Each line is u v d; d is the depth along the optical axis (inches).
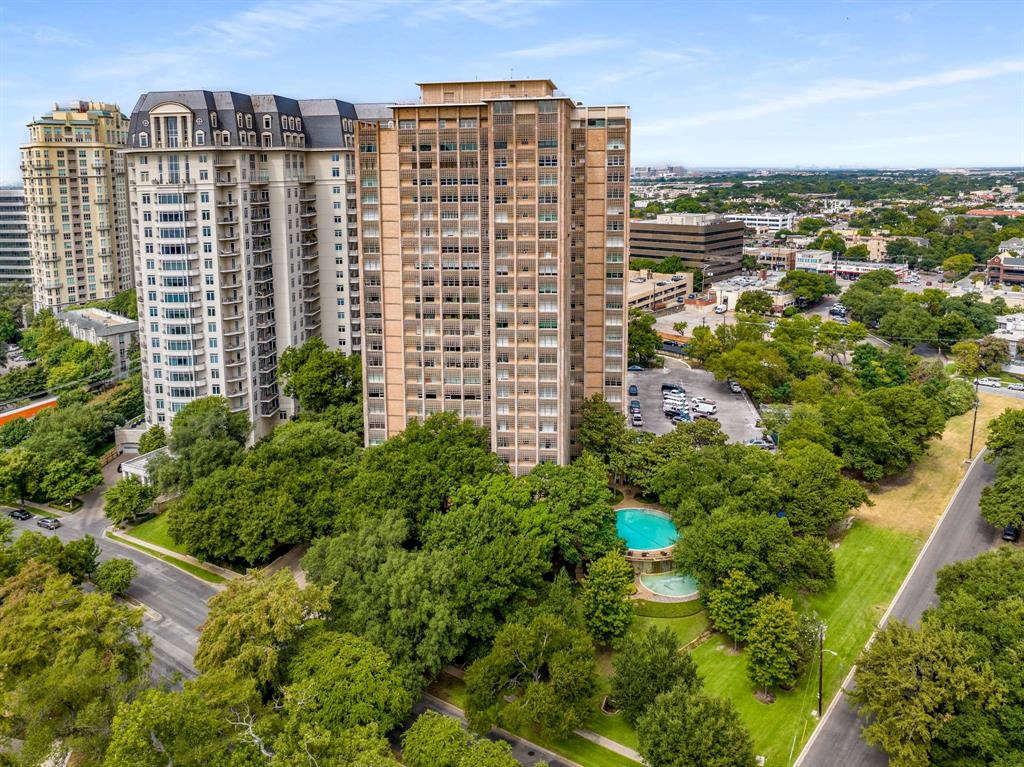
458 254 5940.0
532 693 3641.7
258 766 3117.6
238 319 7081.7
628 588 4397.1
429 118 5772.6
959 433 7578.7
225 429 6496.1
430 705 4047.7
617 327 6510.8
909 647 3535.9
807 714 3905.0
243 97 7096.5
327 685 3558.1
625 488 6269.7
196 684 3380.9
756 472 5472.4
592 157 6225.4
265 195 7396.7
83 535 5841.5
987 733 3277.6
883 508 6023.6
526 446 5999.0
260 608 3826.3
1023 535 5531.5
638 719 3560.5
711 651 4402.1
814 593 4751.5
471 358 6122.1
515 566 4350.4
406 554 4365.2
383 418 6481.3
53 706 3363.7
